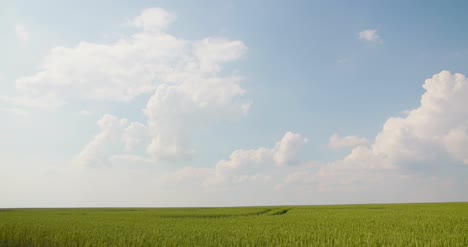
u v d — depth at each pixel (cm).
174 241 1997
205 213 6328
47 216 5094
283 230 2633
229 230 2655
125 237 2195
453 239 1931
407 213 4778
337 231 2520
